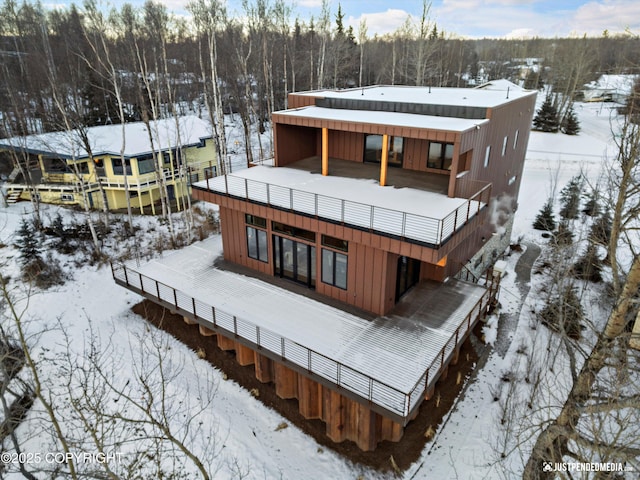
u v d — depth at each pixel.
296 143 18.83
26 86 34.97
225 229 16.94
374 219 12.76
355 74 56.38
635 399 7.77
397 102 17.47
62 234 22.36
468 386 13.91
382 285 13.12
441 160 16.67
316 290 14.92
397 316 13.55
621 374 8.21
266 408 13.66
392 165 18.00
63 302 17.98
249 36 36.06
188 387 14.17
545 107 47.41
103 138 27.69
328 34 43.00
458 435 12.34
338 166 18.28
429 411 13.00
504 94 20.80
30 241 20.14
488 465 10.90
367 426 11.70
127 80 36.62
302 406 13.09
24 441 11.96
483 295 13.92
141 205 27.12
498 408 13.01
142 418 12.96
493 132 16.31
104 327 16.80
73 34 39.75
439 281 15.56
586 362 8.90
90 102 36.88
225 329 13.43
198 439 12.44
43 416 12.90
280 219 14.22
